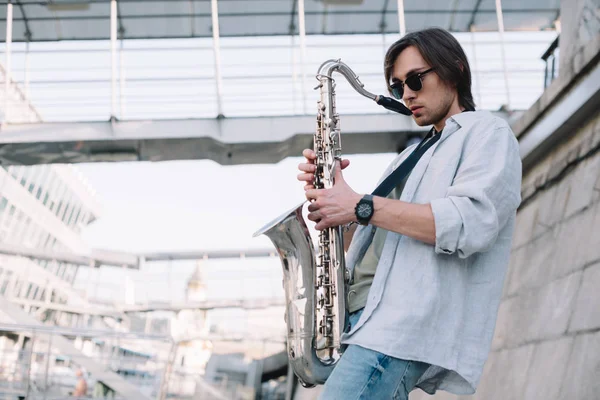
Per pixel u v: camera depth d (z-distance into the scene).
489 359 4.82
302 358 1.82
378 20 11.14
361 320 1.53
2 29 10.95
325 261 1.85
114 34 9.51
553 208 4.78
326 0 10.62
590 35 5.29
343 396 1.47
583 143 4.52
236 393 12.37
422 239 1.47
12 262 16.45
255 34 11.37
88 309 16.94
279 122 9.15
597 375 3.15
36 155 9.51
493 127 1.59
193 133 9.08
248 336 12.87
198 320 16.70
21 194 25.34
